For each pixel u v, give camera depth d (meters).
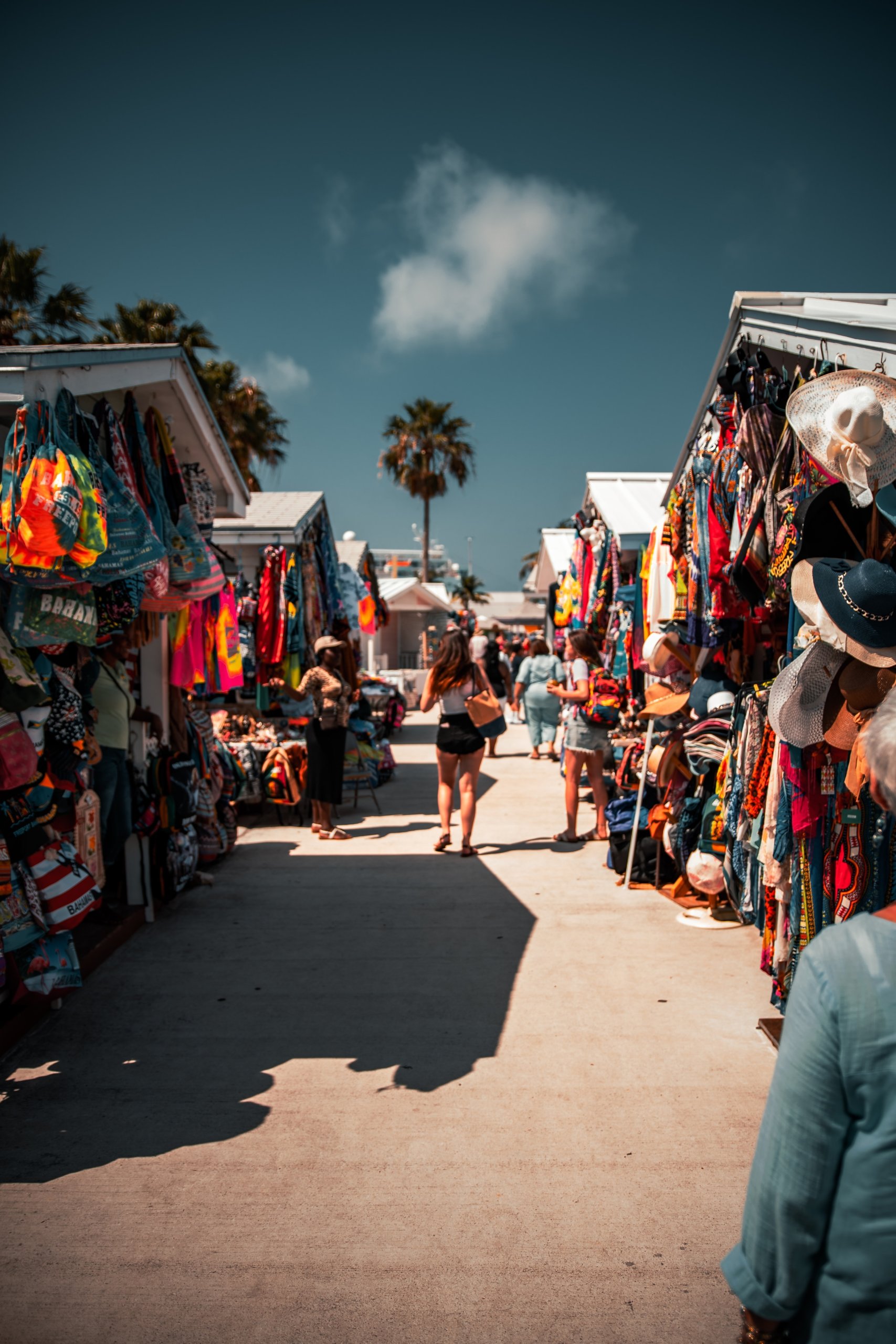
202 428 5.61
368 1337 2.23
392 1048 3.82
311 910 5.79
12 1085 3.54
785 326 4.09
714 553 4.50
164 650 5.89
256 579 10.94
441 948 5.07
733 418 4.63
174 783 5.64
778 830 3.44
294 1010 4.23
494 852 7.38
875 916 1.28
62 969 3.72
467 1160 2.98
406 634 26.23
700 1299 2.34
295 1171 2.94
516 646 19.22
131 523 3.69
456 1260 2.50
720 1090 3.43
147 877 5.57
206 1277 2.45
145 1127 3.22
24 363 3.31
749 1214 1.29
